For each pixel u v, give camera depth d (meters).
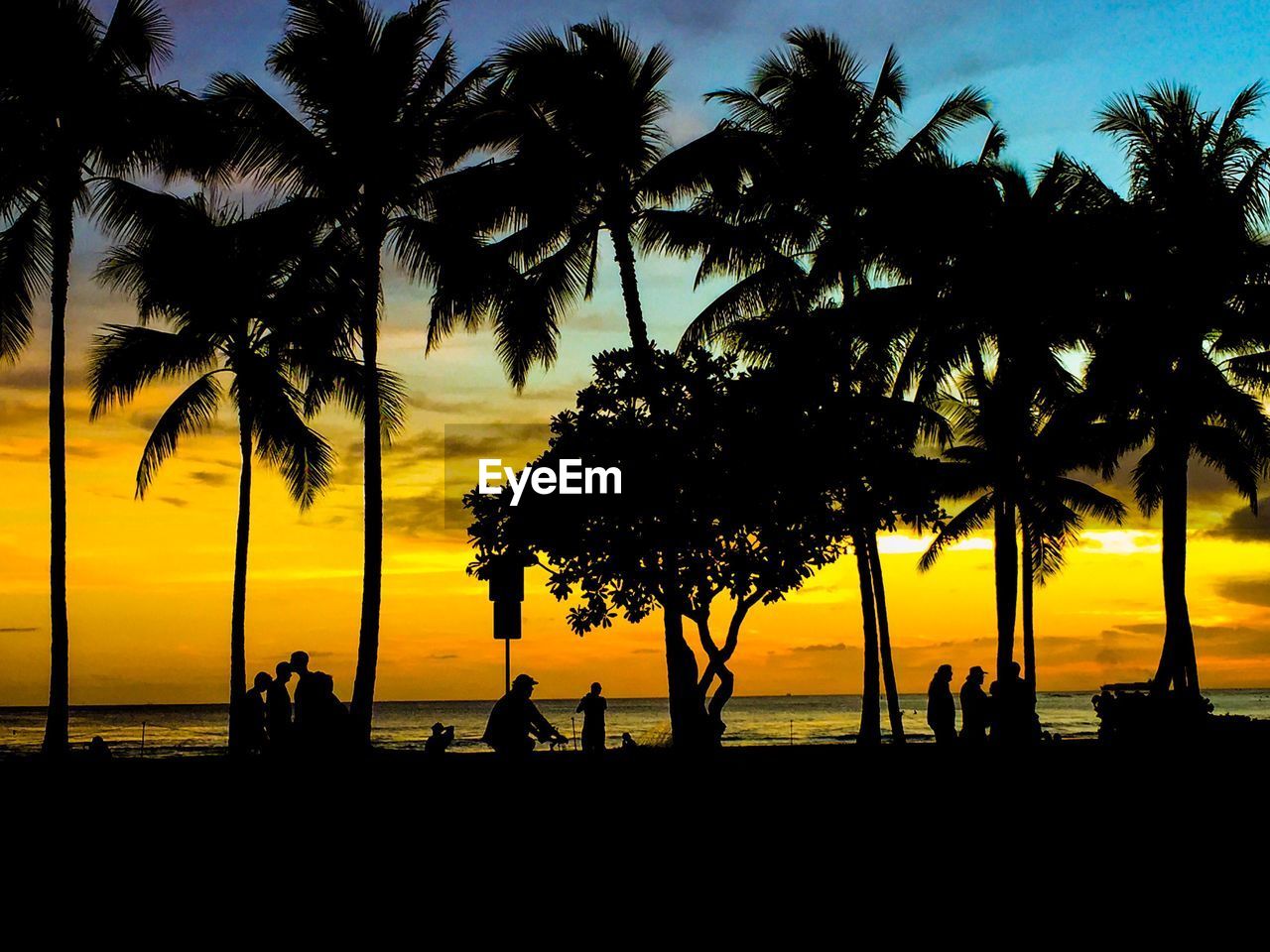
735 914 9.59
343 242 27.61
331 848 13.20
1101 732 25.31
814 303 32.41
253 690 20.44
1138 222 29.58
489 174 27.56
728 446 20.67
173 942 8.70
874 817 15.46
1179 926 8.96
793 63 32.78
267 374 29.09
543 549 20.30
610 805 16.45
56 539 23.91
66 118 24.36
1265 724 26.91
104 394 28.69
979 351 32.25
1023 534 37.72
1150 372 29.61
